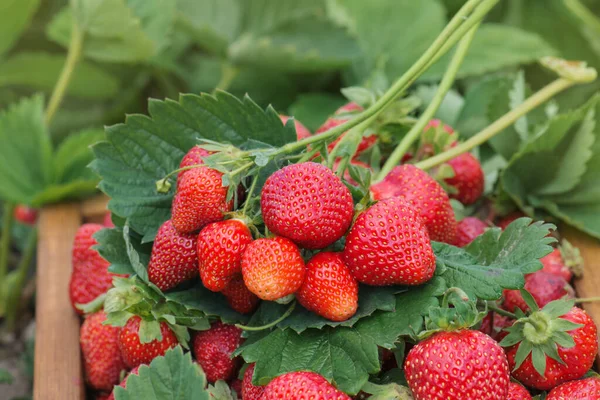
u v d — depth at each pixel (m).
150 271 0.52
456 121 0.65
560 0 0.84
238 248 0.49
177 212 0.50
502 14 0.87
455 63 0.56
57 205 0.68
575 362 0.51
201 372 0.49
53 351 0.58
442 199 0.53
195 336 0.54
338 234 0.49
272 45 0.73
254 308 0.53
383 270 0.48
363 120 0.52
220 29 0.79
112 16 0.70
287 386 0.48
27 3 0.76
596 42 0.81
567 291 0.56
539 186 0.62
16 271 0.83
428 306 0.49
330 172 0.48
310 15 0.77
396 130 0.58
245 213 0.49
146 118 0.54
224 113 0.54
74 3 0.71
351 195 0.49
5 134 0.69
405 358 0.51
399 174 0.53
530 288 0.55
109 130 0.54
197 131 0.55
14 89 0.95
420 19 0.76
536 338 0.50
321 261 0.49
